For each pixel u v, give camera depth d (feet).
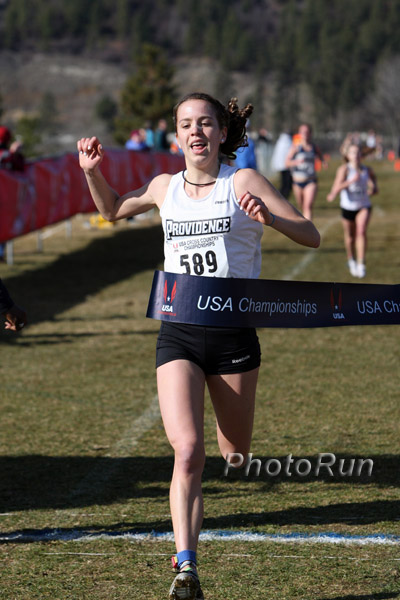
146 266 56.18
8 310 16.34
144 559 15.20
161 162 76.02
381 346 33.22
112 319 39.45
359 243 46.93
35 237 73.51
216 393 14.89
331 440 21.79
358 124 556.51
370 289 15.29
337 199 106.11
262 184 14.42
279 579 14.26
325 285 15.01
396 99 444.55
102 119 592.19
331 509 17.44
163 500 18.07
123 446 21.74
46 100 616.39
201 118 14.34
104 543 15.90
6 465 20.34
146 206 15.52
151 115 203.00
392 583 14.03
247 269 14.73
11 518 17.13
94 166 15.28
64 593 13.87
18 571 14.74
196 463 13.30
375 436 22.04
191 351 14.48
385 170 178.70
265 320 14.57
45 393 26.99
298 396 26.03
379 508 17.42
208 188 14.56
